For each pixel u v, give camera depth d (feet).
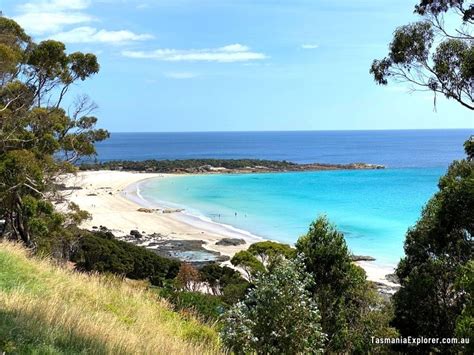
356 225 190.80
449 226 43.37
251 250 106.52
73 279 45.73
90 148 99.45
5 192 76.38
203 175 411.95
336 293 57.52
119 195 285.43
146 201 265.95
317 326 30.48
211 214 225.97
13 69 82.64
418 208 228.63
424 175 390.21
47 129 89.04
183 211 234.38
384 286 111.86
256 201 265.54
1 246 50.60
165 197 283.18
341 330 54.95
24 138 84.79
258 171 440.86
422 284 44.60
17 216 84.58
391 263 134.92
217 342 36.83
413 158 588.09
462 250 43.83
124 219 209.97
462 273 29.99
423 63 48.60
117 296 45.03
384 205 241.55
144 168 445.37
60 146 90.53
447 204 42.91
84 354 23.39
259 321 29.81
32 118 85.97
